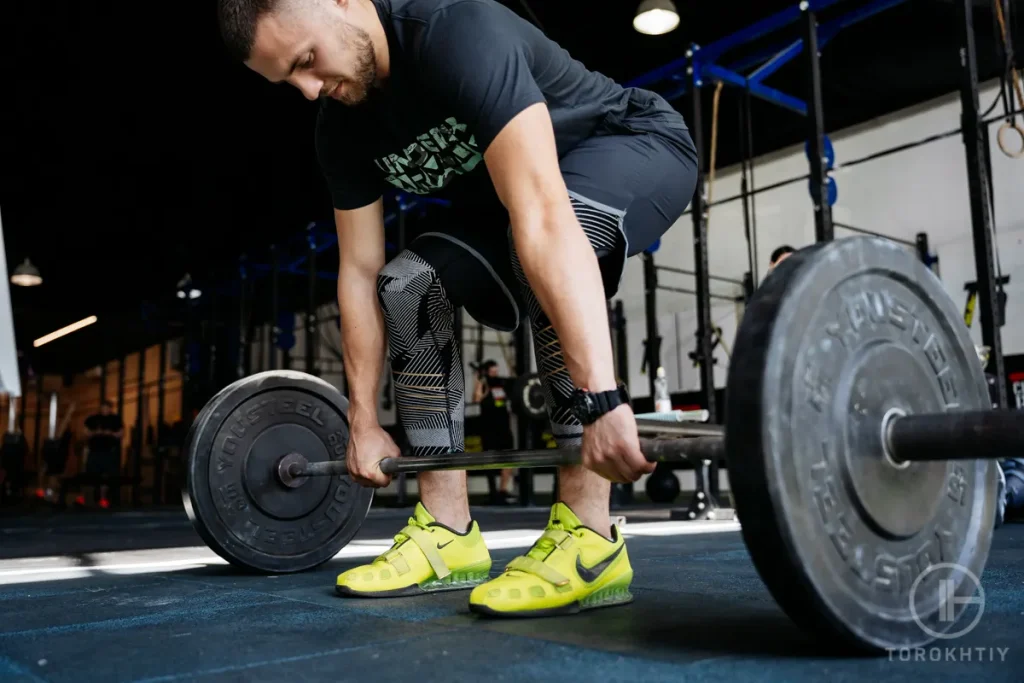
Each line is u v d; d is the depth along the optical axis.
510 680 0.66
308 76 1.04
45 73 5.57
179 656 0.79
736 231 7.12
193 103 5.93
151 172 6.89
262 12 0.97
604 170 1.10
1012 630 0.83
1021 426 0.65
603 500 1.07
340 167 1.27
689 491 7.39
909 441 0.72
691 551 1.96
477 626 0.92
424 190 1.26
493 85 0.91
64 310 9.77
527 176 0.88
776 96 4.96
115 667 0.74
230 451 1.50
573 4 4.73
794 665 0.70
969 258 5.93
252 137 6.34
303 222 7.17
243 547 1.51
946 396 0.81
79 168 6.80
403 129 1.14
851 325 0.73
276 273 7.49
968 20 3.27
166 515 6.10
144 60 5.44
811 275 0.70
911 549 0.75
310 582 1.41
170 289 9.09
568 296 0.83
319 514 1.59
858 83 5.89
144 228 7.82
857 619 0.69
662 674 0.67
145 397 12.36
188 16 4.98
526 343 5.45
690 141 1.24
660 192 1.17
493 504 6.14
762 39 5.03
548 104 1.08
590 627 0.91
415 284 1.19
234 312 9.16
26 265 7.27
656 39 5.15
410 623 0.95
